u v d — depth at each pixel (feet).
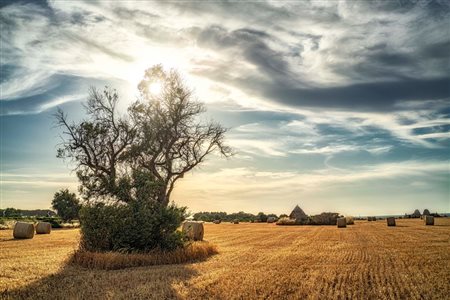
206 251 73.15
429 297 38.70
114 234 65.36
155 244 68.33
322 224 236.02
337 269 55.21
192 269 56.24
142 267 59.11
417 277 48.37
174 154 112.98
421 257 66.28
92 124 102.47
